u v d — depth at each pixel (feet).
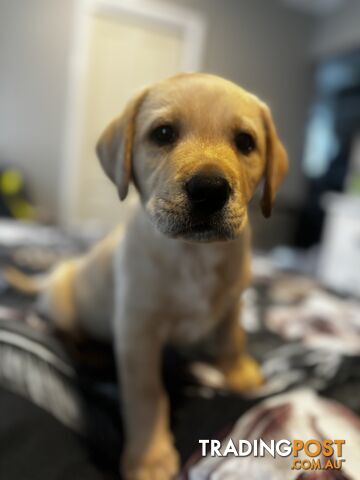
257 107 2.12
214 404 2.21
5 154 8.98
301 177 11.68
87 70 9.18
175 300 2.14
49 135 9.16
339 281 8.50
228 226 1.77
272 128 2.17
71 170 9.46
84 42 8.89
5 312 3.09
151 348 2.12
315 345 2.91
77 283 2.81
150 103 2.01
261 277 4.33
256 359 2.72
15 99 8.77
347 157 10.36
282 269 4.83
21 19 8.44
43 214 8.73
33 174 9.23
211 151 1.80
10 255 4.41
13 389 2.08
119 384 2.35
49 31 8.65
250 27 10.15
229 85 2.01
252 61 10.41
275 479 1.64
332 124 11.03
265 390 2.38
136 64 9.58
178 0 9.38
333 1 9.85
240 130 1.93
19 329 2.48
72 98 9.08
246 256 2.35
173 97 1.91
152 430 1.95
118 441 1.99
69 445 1.86
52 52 8.77
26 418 1.92
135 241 2.16
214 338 2.54
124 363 2.09
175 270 2.08
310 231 11.32
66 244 5.08
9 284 3.58
